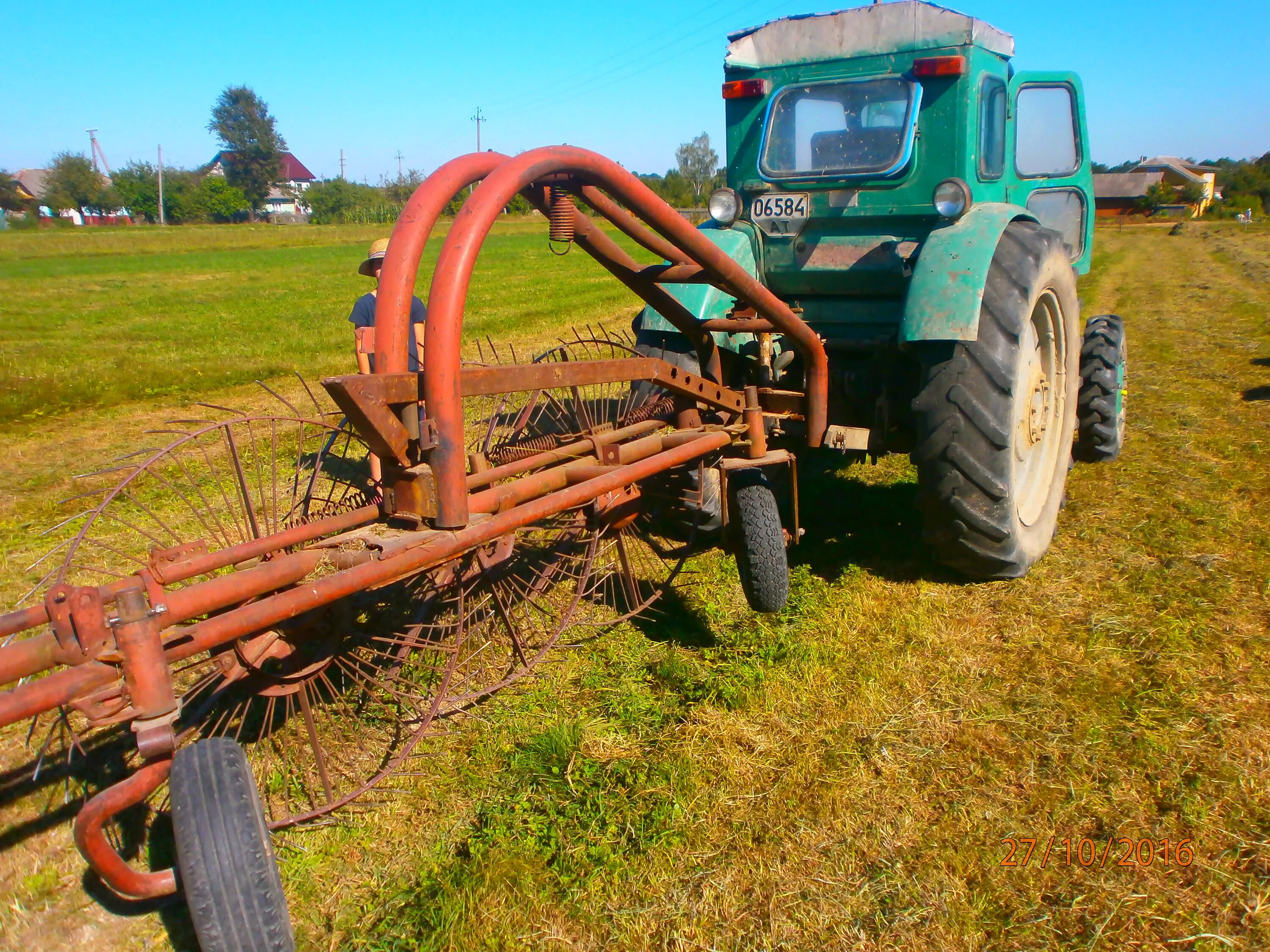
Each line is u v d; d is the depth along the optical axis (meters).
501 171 2.54
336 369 10.41
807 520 5.23
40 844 2.78
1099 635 3.73
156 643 2.02
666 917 2.42
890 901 2.42
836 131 4.43
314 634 2.90
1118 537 4.72
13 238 47.88
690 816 2.79
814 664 3.61
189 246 44.94
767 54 4.55
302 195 87.94
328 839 2.76
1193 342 10.82
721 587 4.41
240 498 5.59
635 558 4.63
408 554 2.36
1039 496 4.43
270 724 3.03
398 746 3.19
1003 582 4.28
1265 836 2.59
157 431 3.10
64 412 8.30
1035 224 4.24
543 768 3.04
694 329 4.12
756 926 2.37
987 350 3.73
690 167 106.44
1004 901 2.42
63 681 1.95
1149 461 5.93
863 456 6.00
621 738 3.23
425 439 2.42
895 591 4.26
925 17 4.08
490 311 15.04
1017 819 2.72
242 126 93.25
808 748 3.10
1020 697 3.33
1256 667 3.44
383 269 2.52
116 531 5.11
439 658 3.58
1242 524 4.81
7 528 5.25
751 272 4.57
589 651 3.84
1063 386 4.59
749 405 3.84
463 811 2.88
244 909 1.96
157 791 2.93
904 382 4.42
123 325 14.88
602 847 2.66
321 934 2.42
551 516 3.21
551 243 3.50
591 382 3.15
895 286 4.37
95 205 90.00
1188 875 2.48
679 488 4.08
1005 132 4.53
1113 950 2.25
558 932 2.39
